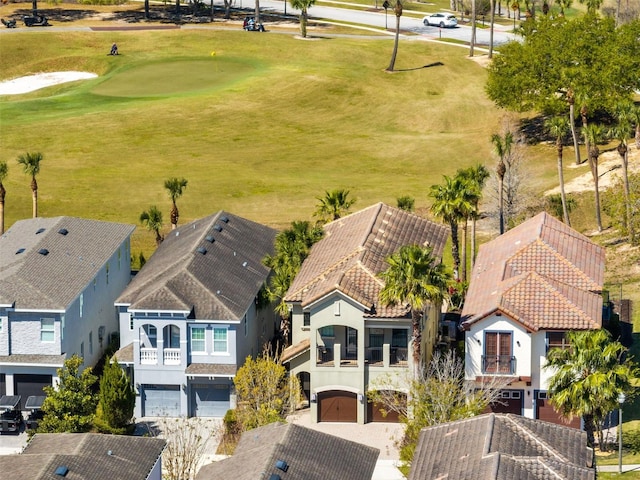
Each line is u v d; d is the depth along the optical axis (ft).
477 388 201.67
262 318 237.45
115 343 248.11
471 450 149.79
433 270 201.16
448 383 192.13
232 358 216.54
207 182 349.61
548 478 142.20
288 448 158.81
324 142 393.70
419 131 408.26
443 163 373.61
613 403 180.96
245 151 382.22
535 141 381.60
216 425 214.69
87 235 252.01
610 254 284.82
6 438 209.36
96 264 239.71
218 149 383.24
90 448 163.53
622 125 293.02
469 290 216.74
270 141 392.88
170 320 214.69
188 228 260.21
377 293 209.05
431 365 209.26
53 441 166.61
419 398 192.44
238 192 342.23
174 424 214.48
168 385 217.97
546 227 233.35
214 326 215.31
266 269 242.17
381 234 232.32
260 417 197.88
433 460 151.94
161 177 353.72
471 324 200.64
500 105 385.29
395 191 345.31
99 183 346.33
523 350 200.64
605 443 197.26
